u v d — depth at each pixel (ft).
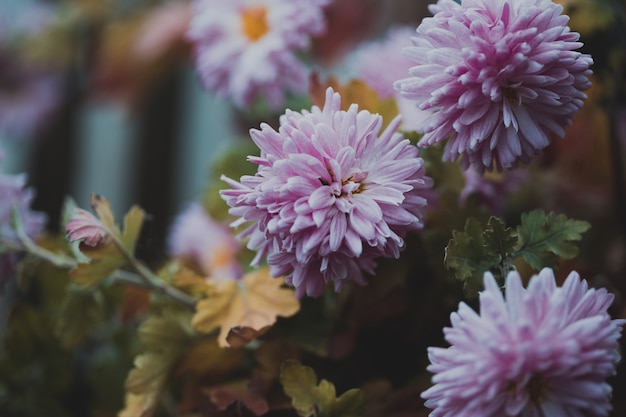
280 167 0.94
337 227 0.94
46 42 2.21
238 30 1.38
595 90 1.26
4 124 2.27
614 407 1.09
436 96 0.94
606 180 1.38
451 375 0.88
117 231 1.14
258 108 1.41
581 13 1.22
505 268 0.99
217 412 1.12
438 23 0.96
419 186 0.97
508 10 0.93
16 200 1.26
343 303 1.15
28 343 1.39
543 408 0.89
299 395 1.02
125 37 1.98
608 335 0.88
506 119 0.93
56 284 1.42
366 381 1.15
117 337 1.44
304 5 1.31
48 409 1.42
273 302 1.11
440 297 1.13
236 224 1.00
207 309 1.12
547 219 1.02
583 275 1.09
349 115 0.96
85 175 2.46
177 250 1.46
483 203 1.18
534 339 0.86
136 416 1.13
